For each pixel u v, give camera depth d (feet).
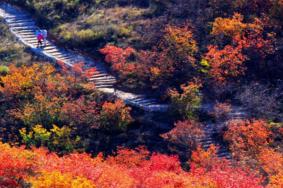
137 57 358.02
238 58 345.10
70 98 331.16
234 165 271.49
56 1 439.22
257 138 283.79
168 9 405.59
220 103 326.24
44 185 201.77
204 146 302.25
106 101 333.01
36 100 325.42
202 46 367.45
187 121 305.73
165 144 306.96
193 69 349.41
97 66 369.50
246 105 329.93
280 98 337.52
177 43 354.95
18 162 222.48
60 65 365.61
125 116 316.81
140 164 269.44
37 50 385.09
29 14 437.17
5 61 373.61
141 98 340.18
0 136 311.27
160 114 326.85
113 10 422.41
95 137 311.68
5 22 425.28
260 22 368.27
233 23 362.74
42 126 313.32
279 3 376.68
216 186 222.28
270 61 356.79
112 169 234.58
